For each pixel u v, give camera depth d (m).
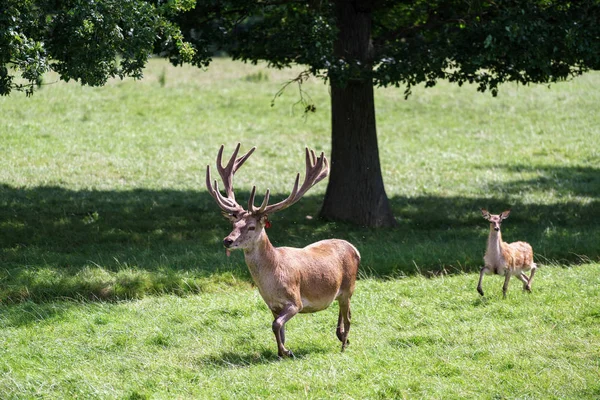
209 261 21.83
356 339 15.43
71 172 38.12
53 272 20.23
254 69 68.94
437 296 18.53
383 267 21.45
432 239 25.86
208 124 51.50
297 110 55.59
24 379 13.32
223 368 13.80
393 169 42.09
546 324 15.83
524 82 26.72
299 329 16.17
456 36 25.56
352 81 27.36
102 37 19.72
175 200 32.78
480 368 13.27
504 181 39.03
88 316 17.17
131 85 59.88
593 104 57.69
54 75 61.38
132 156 42.91
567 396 11.98
